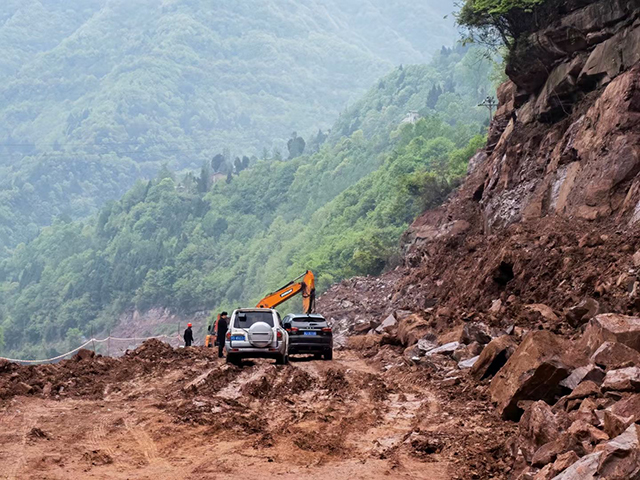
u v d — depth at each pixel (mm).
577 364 12469
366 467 9898
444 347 20875
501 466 9703
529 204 35656
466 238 44812
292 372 20344
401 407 14555
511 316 23750
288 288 43406
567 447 8312
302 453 10719
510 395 12453
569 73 37000
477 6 40375
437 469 9797
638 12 32844
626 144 28812
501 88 54281
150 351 27281
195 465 10016
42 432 11844
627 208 26625
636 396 8859
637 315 17359
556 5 38094
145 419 13195
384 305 52625
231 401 14867
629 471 6824
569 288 23328
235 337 22594
